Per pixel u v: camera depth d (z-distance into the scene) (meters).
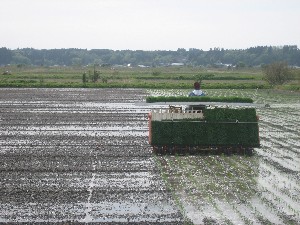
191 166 31.53
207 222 21.22
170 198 24.61
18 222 20.84
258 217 22.06
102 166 31.11
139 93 82.62
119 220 21.25
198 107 36.31
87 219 21.34
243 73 157.25
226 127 35.12
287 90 94.12
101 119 52.34
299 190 26.62
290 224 21.19
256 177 29.22
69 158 33.28
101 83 97.94
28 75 129.62
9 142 38.78
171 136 34.75
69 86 95.12
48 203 23.53
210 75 125.38
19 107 62.50
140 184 27.06
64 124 48.66
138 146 37.69
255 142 35.28
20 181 27.41
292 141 42.03
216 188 26.62
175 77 119.88
